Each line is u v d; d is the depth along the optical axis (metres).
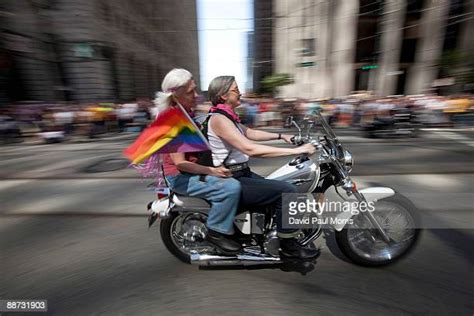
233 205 2.03
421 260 2.35
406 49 19.58
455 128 10.16
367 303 1.92
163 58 41.84
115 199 3.90
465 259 2.35
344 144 7.45
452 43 18.05
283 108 11.44
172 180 2.20
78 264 2.47
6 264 2.49
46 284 2.22
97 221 3.27
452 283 2.08
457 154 6.08
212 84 1.99
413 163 5.34
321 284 2.12
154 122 1.96
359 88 21.45
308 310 1.88
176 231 2.42
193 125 1.93
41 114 10.38
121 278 2.27
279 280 2.18
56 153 7.27
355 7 20.03
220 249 2.17
